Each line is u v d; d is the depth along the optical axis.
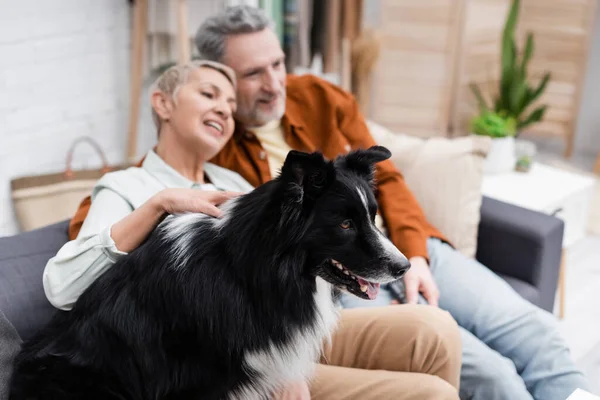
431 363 1.71
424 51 4.20
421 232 2.23
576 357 2.65
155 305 1.45
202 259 1.46
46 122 2.93
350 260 1.46
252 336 1.46
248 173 2.16
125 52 3.15
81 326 1.49
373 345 1.75
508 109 3.98
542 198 2.93
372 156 1.54
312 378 1.66
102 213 1.73
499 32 4.30
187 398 1.47
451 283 2.18
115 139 3.27
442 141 2.56
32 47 2.77
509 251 2.42
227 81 1.95
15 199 2.76
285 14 3.42
